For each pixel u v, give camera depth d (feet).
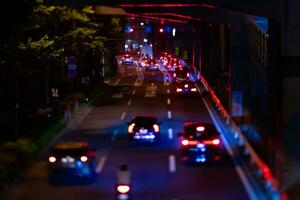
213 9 199.93
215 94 247.70
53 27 194.70
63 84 279.69
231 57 208.64
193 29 437.99
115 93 298.76
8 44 154.20
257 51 221.25
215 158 127.75
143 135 154.10
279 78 180.86
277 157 108.06
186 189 101.45
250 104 203.51
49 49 189.16
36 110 192.54
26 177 111.14
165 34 474.08
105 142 158.81
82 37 215.31
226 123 179.83
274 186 86.74
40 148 138.51
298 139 159.22
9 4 133.39
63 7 189.98
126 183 88.79
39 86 226.38
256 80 214.69
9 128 150.51
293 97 179.83
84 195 97.45
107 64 395.75
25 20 144.36
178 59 564.30
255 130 157.99
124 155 138.31
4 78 164.55
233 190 100.27
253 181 105.40
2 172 100.83
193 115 216.13
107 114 221.46
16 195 96.99
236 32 207.41
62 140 162.30
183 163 126.72
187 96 281.33
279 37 181.47
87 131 180.24
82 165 106.63
